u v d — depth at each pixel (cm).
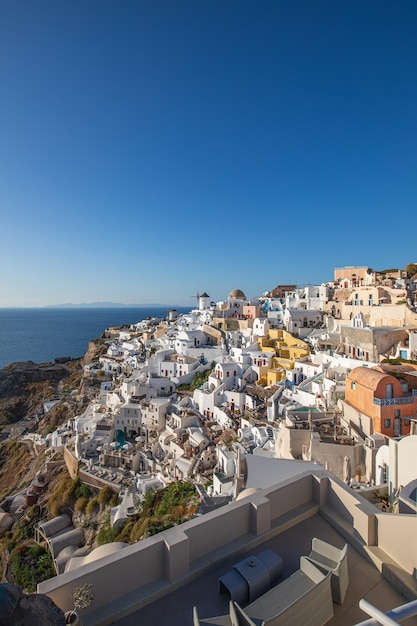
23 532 4975
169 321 12988
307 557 832
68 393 11750
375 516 948
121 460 5472
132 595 783
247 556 925
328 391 4172
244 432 4628
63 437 6938
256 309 9419
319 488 1097
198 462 4538
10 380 13462
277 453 3666
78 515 4928
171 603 784
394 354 4825
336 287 8994
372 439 2892
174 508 3691
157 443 5622
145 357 9394
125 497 4575
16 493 6375
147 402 6306
